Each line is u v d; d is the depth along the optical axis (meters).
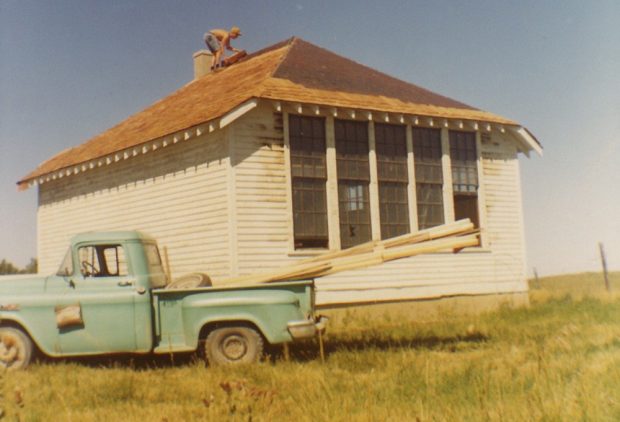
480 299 17.78
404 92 18.77
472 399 6.64
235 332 9.85
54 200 21.25
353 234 16.09
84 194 19.83
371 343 11.88
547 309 16.56
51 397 7.64
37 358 10.19
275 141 15.34
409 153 17.22
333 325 15.05
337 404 6.64
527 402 6.07
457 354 10.23
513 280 18.48
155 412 6.75
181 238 16.09
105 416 6.66
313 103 15.38
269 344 10.52
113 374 9.08
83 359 10.95
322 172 15.88
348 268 10.95
